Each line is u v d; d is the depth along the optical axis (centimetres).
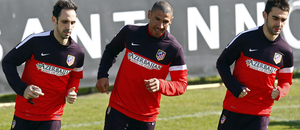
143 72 1358
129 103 1377
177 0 3431
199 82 3975
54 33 1309
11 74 1292
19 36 3067
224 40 3553
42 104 1341
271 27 1329
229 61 1427
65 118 2542
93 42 3269
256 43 1377
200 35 3503
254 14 3591
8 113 2762
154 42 1336
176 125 2333
